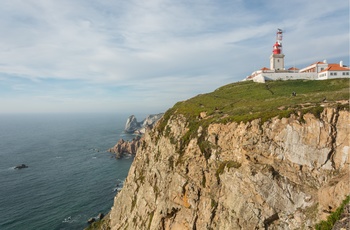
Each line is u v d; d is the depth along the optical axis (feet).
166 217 160.76
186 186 152.56
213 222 131.23
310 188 112.37
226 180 133.80
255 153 130.62
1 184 343.67
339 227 73.00
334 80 276.21
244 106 189.57
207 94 301.43
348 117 113.29
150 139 235.40
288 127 125.90
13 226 234.38
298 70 378.94
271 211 116.06
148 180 196.95
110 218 233.35
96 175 386.73
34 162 467.93
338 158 112.06
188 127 188.34
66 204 282.36
